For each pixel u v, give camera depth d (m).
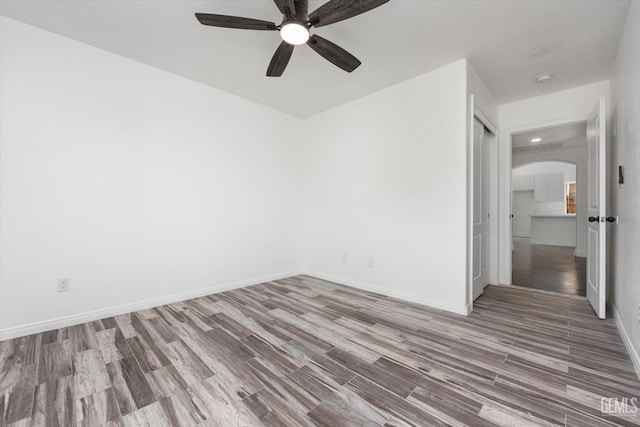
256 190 3.73
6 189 2.12
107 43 2.44
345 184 3.73
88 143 2.47
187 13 2.06
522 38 2.31
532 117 3.45
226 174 3.42
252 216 3.69
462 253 2.65
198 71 2.92
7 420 1.31
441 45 2.42
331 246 3.92
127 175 2.68
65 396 1.48
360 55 2.58
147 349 1.97
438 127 2.81
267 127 3.85
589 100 3.09
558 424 1.27
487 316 2.57
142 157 2.77
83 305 2.44
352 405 1.41
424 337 2.16
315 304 2.92
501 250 3.64
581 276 4.02
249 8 2.02
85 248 2.46
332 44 1.95
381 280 3.31
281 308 2.80
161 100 2.89
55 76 2.31
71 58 2.39
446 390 1.52
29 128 2.21
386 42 2.38
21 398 1.46
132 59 2.70
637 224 1.77
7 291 2.12
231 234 3.47
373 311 2.72
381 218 3.31
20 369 1.72
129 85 2.69
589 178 2.92
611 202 2.76
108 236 2.57
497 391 1.51
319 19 1.72
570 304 2.87
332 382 1.60
